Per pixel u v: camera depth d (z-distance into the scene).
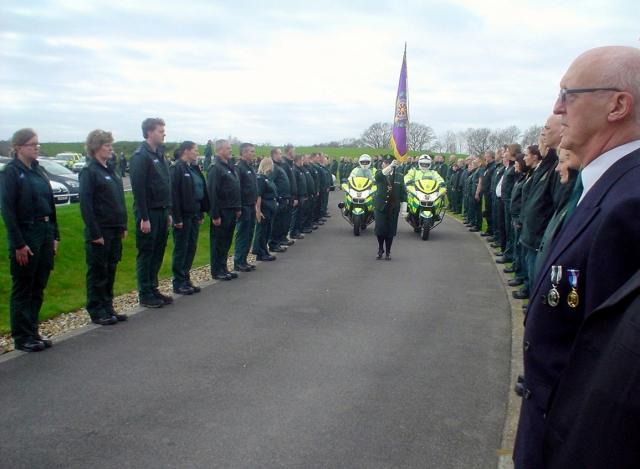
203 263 11.76
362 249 13.42
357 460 3.76
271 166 11.77
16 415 4.37
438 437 4.10
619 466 1.14
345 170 39.16
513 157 11.26
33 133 5.93
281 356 5.81
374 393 4.89
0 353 5.83
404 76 21.67
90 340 6.27
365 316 7.43
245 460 3.73
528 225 6.77
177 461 3.71
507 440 4.06
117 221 6.92
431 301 8.32
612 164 1.78
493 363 5.69
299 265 11.27
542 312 1.85
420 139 68.44
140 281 7.81
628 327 1.19
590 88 1.81
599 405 1.20
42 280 6.11
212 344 6.17
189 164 8.76
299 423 4.29
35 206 5.92
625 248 1.52
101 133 6.80
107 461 3.70
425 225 14.92
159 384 5.02
